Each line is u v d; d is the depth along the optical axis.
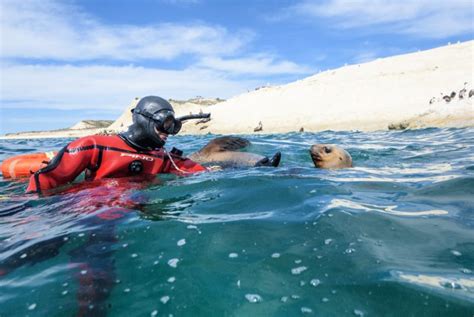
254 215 2.80
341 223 2.54
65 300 1.77
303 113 33.22
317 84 46.44
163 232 2.50
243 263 2.02
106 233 2.53
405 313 1.55
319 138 14.89
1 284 1.95
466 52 47.84
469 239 2.25
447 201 3.11
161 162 4.65
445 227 2.46
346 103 32.94
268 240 2.30
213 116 40.69
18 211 3.21
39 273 2.04
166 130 4.43
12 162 4.99
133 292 1.81
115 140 4.37
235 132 31.72
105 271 2.02
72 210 3.13
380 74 45.91
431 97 26.69
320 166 5.18
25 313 1.68
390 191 3.54
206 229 2.51
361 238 2.29
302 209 2.90
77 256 2.21
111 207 3.12
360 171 4.70
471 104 18.33
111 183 3.98
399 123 19.16
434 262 1.96
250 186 3.67
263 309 1.62
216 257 2.10
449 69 36.59
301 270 1.92
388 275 1.82
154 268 2.02
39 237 2.54
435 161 5.81
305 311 1.59
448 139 10.40
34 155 5.11
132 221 2.73
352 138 14.05
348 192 3.45
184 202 3.25
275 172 4.53
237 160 5.65
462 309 1.54
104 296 1.78
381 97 31.70
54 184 3.93
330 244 2.22
